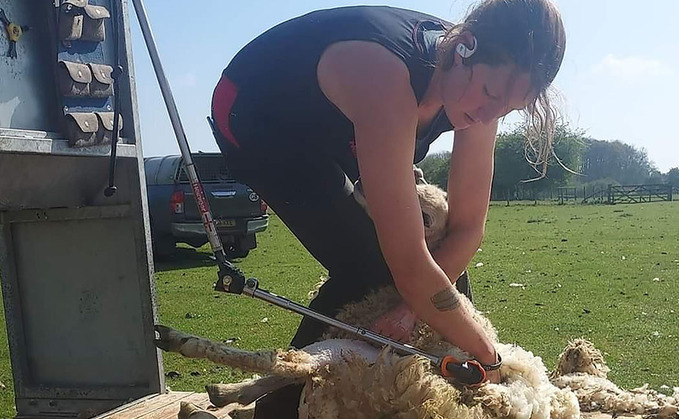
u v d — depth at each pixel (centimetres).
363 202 233
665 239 1484
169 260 1265
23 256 358
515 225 2066
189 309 766
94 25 304
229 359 185
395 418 201
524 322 664
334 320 213
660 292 824
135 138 332
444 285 202
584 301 774
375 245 234
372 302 235
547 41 195
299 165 224
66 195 329
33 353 361
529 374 229
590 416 258
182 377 503
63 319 355
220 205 1195
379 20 206
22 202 307
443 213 246
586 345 302
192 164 227
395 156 192
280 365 191
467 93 196
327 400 200
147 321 341
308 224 236
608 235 1623
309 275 1013
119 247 343
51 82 291
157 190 1200
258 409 226
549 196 4219
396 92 194
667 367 500
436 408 197
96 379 354
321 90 206
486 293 842
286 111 215
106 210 340
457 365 209
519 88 196
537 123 219
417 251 196
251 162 232
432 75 202
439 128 230
